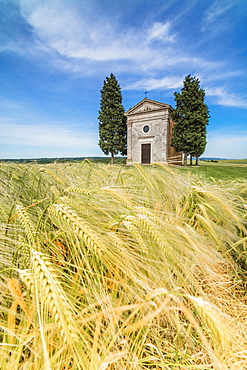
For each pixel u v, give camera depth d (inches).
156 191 90.9
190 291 51.6
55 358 29.1
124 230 54.4
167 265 44.9
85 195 63.3
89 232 37.0
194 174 127.6
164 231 49.0
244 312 53.2
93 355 26.0
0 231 50.9
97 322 32.2
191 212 81.9
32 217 63.7
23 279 26.4
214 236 68.0
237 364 36.3
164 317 47.4
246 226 87.0
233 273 72.7
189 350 44.2
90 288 39.3
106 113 1360.7
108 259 39.0
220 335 24.9
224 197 89.7
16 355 29.9
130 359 35.3
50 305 24.0
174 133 1119.6
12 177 100.3
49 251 50.5
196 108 1085.8
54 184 104.7
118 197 56.9
